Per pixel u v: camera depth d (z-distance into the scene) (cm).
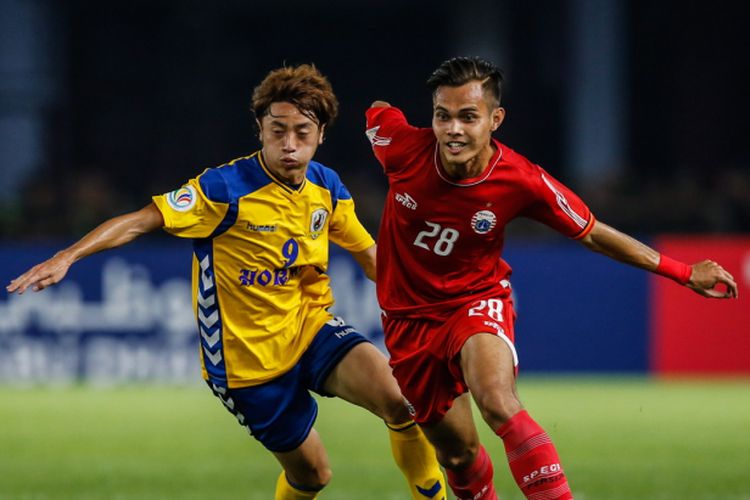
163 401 4169
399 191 1770
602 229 1783
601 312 4662
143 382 4572
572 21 7862
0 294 4569
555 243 5506
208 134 8094
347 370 1833
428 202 1747
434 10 9356
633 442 3225
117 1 8094
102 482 2592
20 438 3322
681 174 7100
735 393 4328
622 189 6266
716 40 7925
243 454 3044
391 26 9450
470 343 1689
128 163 7850
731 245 4616
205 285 1850
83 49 8056
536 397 4194
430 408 1784
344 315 4444
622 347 4666
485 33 8119
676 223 6044
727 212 6044
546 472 1566
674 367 4669
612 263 4659
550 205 1752
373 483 2564
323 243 1902
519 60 8131
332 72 9469
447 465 1817
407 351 1805
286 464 1891
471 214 1738
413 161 1762
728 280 1795
